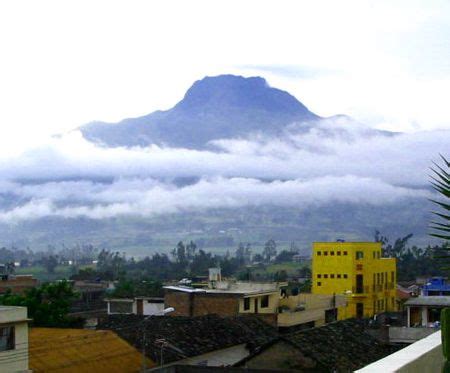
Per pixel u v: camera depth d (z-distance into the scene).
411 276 121.88
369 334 38.06
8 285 87.31
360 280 75.12
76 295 61.62
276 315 50.53
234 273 181.88
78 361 28.61
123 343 32.00
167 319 39.03
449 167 7.79
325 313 59.34
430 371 7.01
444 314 6.57
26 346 27.45
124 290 83.31
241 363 31.41
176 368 28.92
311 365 30.39
